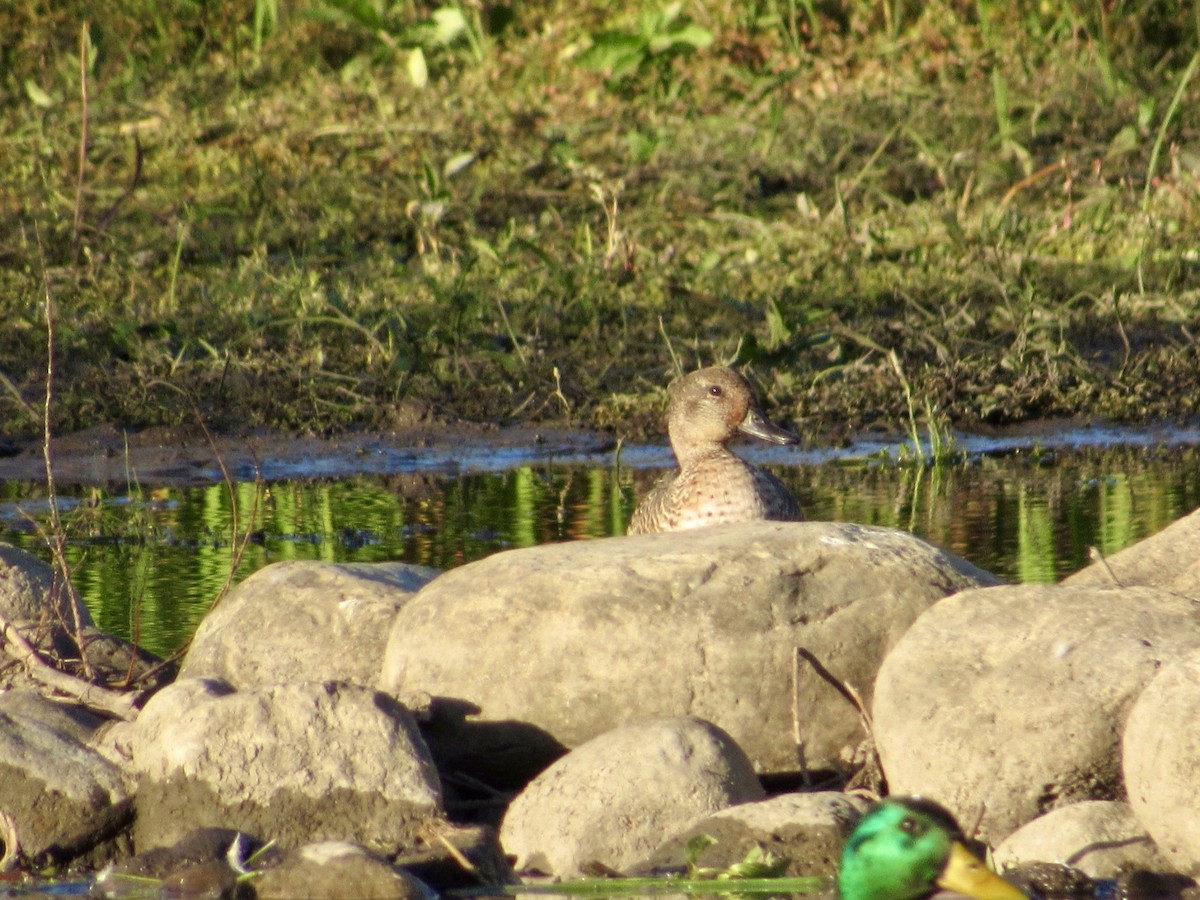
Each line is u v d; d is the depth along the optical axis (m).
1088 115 29.11
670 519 14.33
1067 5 30.86
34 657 11.18
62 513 17.11
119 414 20.80
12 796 9.70
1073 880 8.45
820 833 8.94
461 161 26.92
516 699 10.13
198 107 29.78
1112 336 23.47
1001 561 14.48
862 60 31.34
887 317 23.88
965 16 32.12
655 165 28.11
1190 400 21.50
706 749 9.44
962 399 21.53
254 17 32.75
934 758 9.20
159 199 27.16
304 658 10.84
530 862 9.23
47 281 13.48
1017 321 22.86
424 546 15.60
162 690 10.18
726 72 30.55
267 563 15.23
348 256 25.69
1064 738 9.03
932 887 7.36
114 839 9.69
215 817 9.49
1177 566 11.49
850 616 10.16
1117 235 26.06
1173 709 8.52
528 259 25.39
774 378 22.06
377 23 31.69
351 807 9.48
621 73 30.34
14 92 30.95
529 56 31.50
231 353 22.06
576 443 20.47
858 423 21.20
